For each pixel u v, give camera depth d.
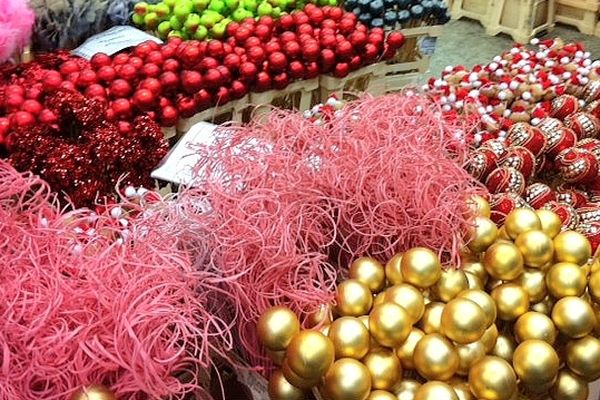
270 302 0.71
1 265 0.66
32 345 0.59
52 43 1.21
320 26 1.25
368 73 1.30
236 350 0.75
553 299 0.75
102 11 1.24
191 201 0.75
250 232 0.70
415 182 0.78
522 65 1.28
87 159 0.87
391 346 0.66
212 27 1.23
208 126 1.00
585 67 1.29
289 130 0.82
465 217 0.79
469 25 2.31
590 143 1.12
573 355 0.71
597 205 1.02
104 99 1.02
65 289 0.63
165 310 0.61
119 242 0.69
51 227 0.70
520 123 1.08
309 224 0.75
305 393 0.67
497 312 0.72
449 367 0.65
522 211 0.79
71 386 0.60
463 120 1.01
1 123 0.94
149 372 0.60
